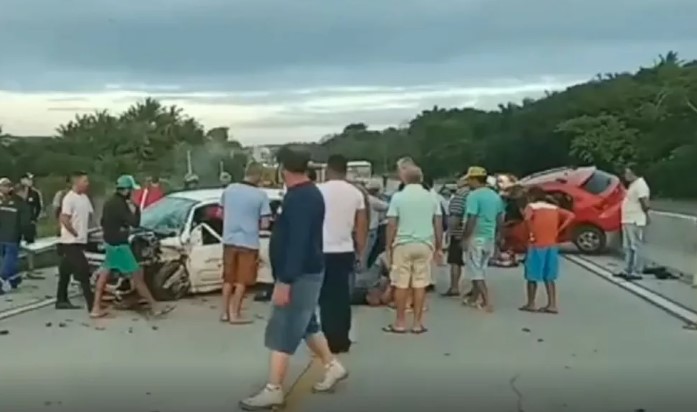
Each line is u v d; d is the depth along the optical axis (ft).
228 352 31.50
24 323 37.86
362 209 31.19
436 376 27.68
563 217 55.57
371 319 38.88
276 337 23.57
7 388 25.96
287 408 23.76
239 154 81.76
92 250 41.88
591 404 24.43
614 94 149.28
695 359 30.45
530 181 71.87
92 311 39.29
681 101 141.28
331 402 24.43
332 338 30.96
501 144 142.00
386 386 26.32
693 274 51.65
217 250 44.68
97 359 30.30
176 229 44.29
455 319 38.96
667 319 39.22
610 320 38.91
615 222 69.46
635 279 53.52
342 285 30.94
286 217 23.41
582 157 142.31
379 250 42.55
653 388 26.27
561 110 150.82
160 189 55.42
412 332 35.47
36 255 57.98
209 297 44.65
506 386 26.43
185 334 35.14
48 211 65.51
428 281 35.76
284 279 23.30
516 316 39.91
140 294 40.37
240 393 25.40
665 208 103.04
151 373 27.96
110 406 23.91
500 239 59.72
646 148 139.95
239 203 37.63
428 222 35.50
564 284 51.70
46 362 29.78
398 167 36.58
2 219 47.85
